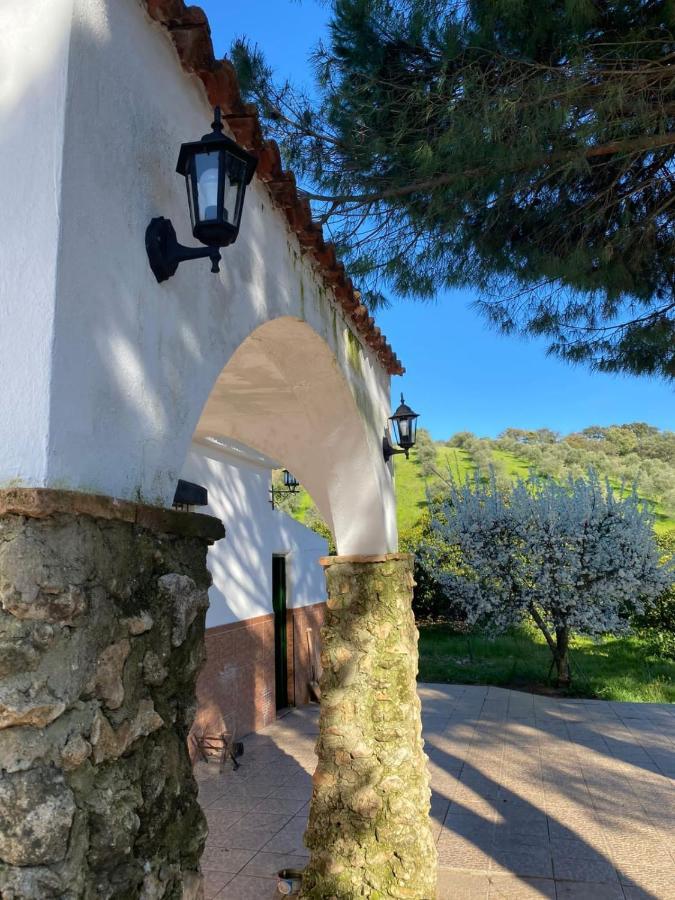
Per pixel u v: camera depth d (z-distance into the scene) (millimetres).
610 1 4551
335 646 4676
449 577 13961
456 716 10188
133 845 1571
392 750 4453
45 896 1300
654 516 13227
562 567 12562
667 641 15047
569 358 7004
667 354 6719
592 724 9719
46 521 1406
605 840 5656
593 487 13172
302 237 3305
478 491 14055
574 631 13133
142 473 1804
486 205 5625
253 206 2814
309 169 5867
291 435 5004
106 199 1708
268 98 5844
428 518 18812
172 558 1835
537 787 7012
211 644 8258
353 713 4523
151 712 1692
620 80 4648
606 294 6227
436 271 6180
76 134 1599
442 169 5336
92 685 1485
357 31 5348
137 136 1880
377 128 5559
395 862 4250
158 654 1723
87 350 1590
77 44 1626
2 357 1482
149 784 1663
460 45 4988
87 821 1430
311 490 5293
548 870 5102
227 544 8883
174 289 2051
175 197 2076
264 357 3904
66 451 1490
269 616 10172
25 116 1576
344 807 4379
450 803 6527
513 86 4820
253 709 9414
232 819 6223
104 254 1685
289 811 6410
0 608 1359
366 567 4793
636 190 5328
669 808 6406
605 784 7102
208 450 8461
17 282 1506
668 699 11703
